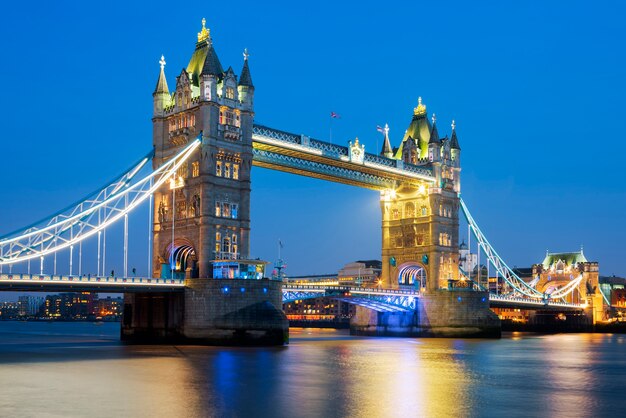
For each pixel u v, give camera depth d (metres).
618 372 72.12
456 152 152.38
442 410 46.88
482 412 46.44
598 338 156.38
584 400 52.03
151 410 45.41
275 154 117.00
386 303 138.12
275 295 102.19
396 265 149.75
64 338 146.50
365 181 137.25
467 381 62.78
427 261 144.75
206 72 104.62
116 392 52.59
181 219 106.31
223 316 97.25
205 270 101.31
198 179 103.75
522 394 54.72
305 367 71.44
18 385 56.12
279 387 56.03
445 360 84.56
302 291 123.69
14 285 83.94
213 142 103.75
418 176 141.50
